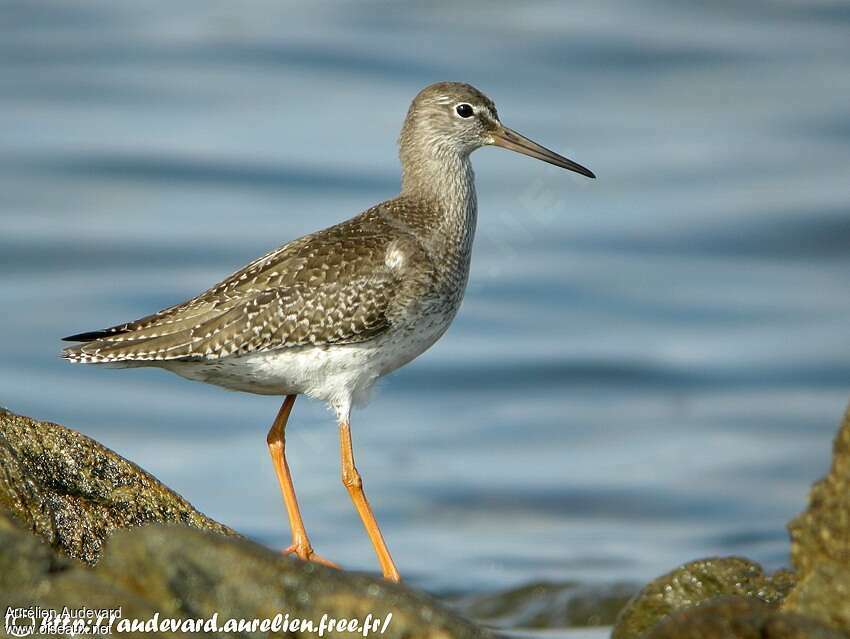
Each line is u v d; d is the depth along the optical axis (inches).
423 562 566.3
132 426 722.2
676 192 1033.5
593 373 784.9
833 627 255.4
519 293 896.9
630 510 634.2
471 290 901.2
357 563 565.6
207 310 387.9
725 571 358.0
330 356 392.5
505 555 574.6
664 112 1186.0
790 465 680.4
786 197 1018.1
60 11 1393.9
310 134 1107.9
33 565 244.1
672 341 832.9
